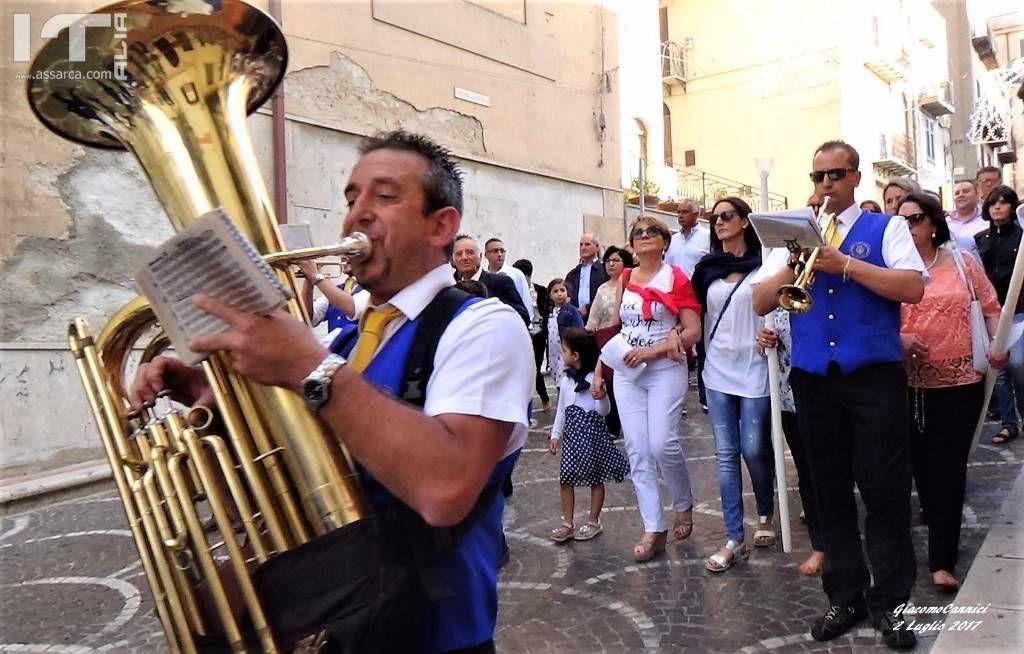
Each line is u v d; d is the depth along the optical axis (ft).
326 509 4.30
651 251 14.06
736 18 74.28
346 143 33.09
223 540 4.33
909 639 9.85
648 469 14.07
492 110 40.52
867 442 10.02
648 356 13.53
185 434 4.48
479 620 4.85
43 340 23.18
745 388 13.47
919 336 11.77
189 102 4.74
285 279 4.63
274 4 30.14
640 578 13.10
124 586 14.26
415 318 4.91
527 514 17.22
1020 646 9.16
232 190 4.70
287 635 4.17
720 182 65.92
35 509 20.31
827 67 70.13
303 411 4.33
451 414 4.42
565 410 15.31
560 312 26.37
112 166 25.04
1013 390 20.02
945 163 84.58
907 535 10.09
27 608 13.30
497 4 41.04
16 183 22.72
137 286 4.02
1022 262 11.25
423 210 4.99
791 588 12.28
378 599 4.15
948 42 74.90
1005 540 12.68
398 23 35.47
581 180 46.16
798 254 10.05
